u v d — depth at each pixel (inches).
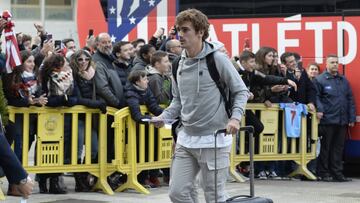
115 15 535.5
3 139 162.2
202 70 240.1
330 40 488.1
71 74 388.5
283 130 471.5
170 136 421.1
